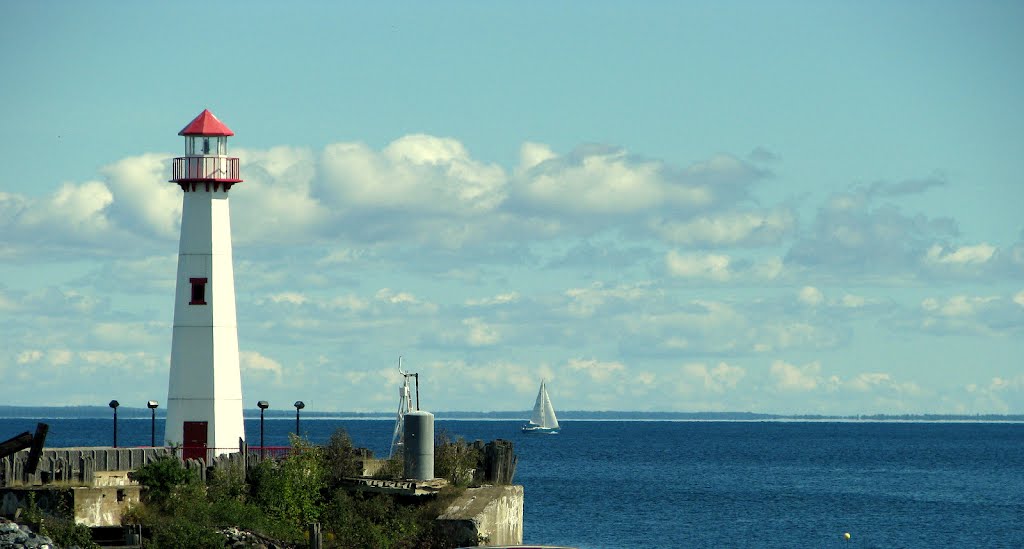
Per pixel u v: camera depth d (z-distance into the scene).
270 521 136.12
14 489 125.44
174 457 136.88
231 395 165.88
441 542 138.25
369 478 149.25
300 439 151.88
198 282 165.38
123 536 122.81
